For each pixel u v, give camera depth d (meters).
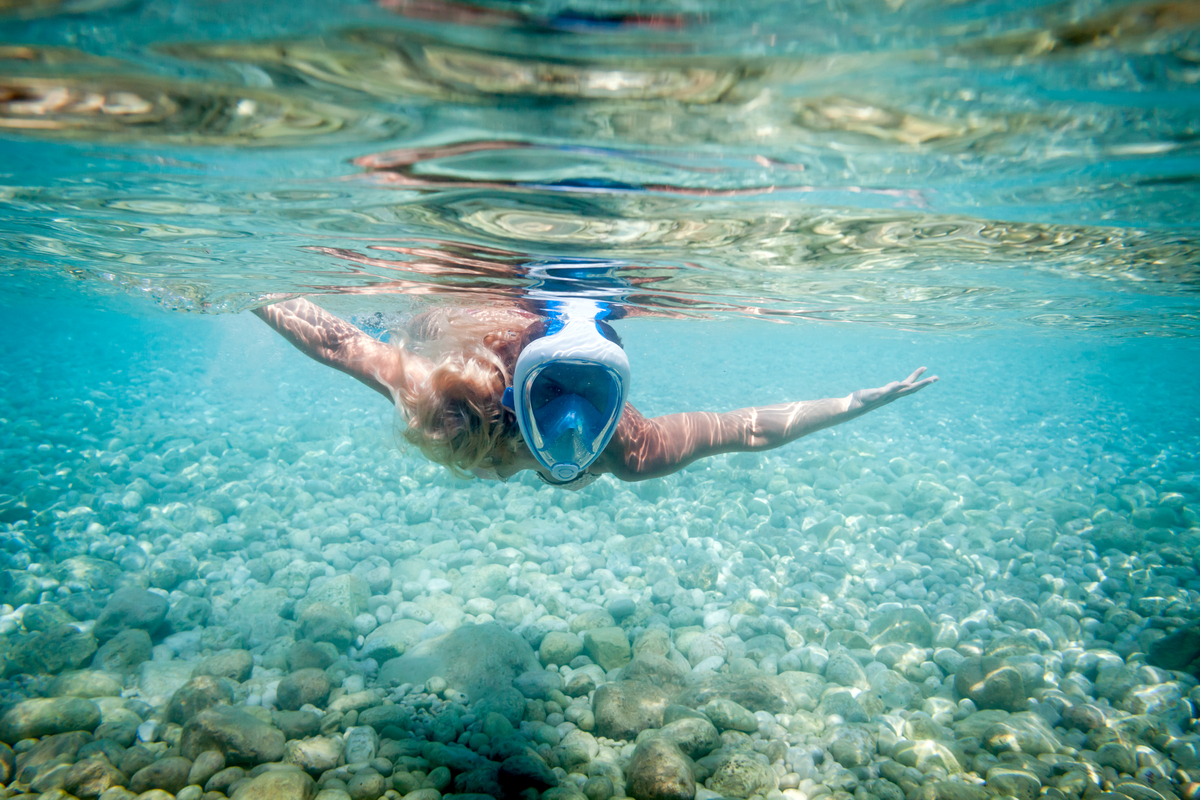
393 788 1.32
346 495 3.22
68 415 4.63
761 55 0.94
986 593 2.34
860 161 1.27
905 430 5.80
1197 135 1.17
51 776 1.32
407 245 1.86
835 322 4.45
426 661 1.75
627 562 2.50
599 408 1.07
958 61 0.96
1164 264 2.25
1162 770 1.48
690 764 1.39
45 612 1.94
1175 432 5.98
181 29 0.92
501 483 3.32
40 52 0.98
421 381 1.13
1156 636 1.91
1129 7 0.85
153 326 14.81
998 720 1.61
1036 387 9.96
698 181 1.37
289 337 1.38
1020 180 1.38
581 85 1.02
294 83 1.05
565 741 1.49
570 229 1.66
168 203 1.65
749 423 1.37
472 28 0.90
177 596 2.13
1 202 1.86
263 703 1.60
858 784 1.42
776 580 2.42
